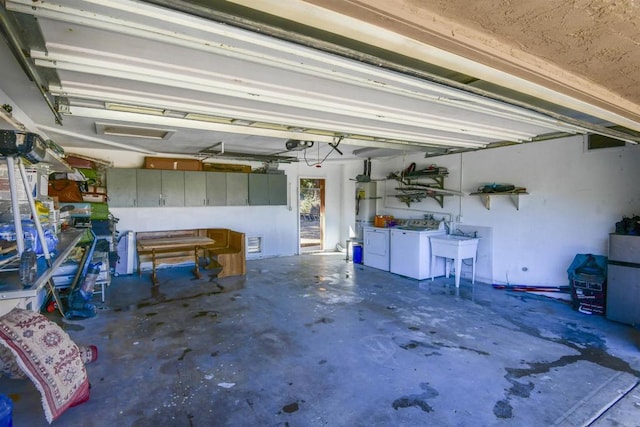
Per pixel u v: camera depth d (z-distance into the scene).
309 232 12.18
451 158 5.88
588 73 1.58
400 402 2.34
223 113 3.11
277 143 5.64
